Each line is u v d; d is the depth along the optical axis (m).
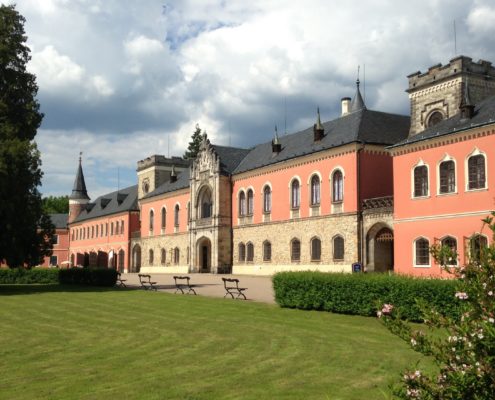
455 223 31.45
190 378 12.27
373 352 14.46
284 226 50.81
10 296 34.72
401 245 35.12
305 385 11.48
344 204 43.75
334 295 22.25
